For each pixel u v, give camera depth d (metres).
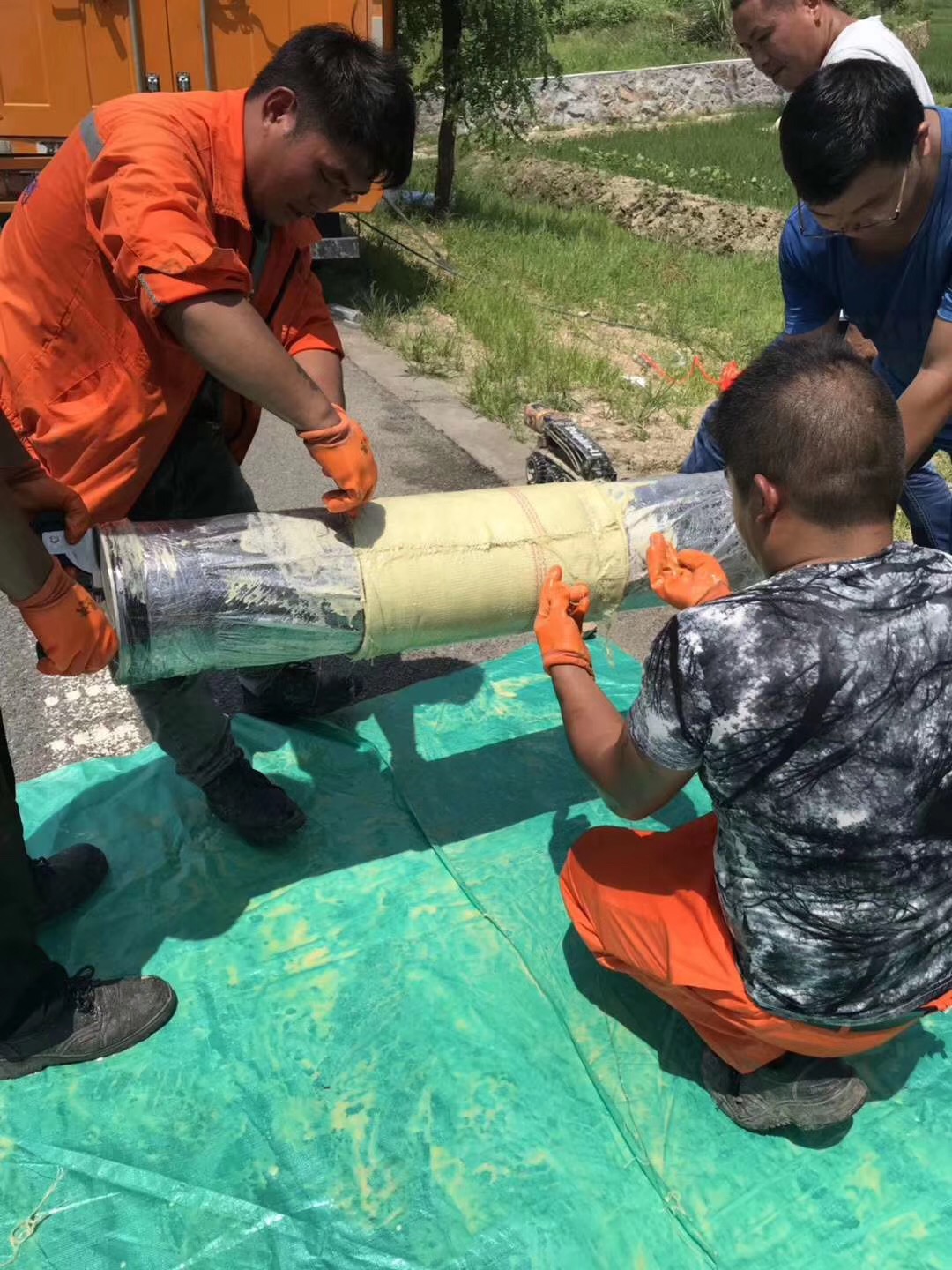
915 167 2.54
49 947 2.39
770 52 3.06
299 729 3.11
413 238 9.66
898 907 1.68
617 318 8.39
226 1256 1.82
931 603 1.59
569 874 2.18
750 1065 1.98
